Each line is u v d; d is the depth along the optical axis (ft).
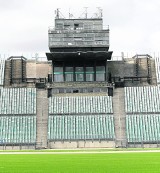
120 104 338.54
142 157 156.97
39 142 308.19
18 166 110.93
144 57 384.47
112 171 92.63
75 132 314.14
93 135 312.09
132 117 325.83
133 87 350.84
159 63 384.68
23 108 333.01
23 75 377.30
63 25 358.64
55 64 360.69
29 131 314.76
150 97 342.03
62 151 239.91
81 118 324.39
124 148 288.92
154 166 106.93
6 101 338.34
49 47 352.28
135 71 380.99
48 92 349.00
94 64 361.71
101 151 231.91
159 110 331.16
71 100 339.16
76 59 357.82
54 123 320.29
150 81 371.56
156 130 316.19
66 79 359.66
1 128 315.99
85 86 350.43
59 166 109.91
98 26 358.64
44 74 381.19
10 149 297.33
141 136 311.88
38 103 339.57
